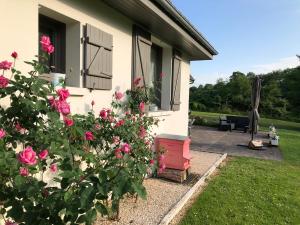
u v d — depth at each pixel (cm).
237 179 564
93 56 362
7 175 182
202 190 479
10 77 246
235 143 1141
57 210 167
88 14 355
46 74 300
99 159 248
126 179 171
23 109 209
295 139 1445
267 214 394
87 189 162
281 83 3512
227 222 357
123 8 401
